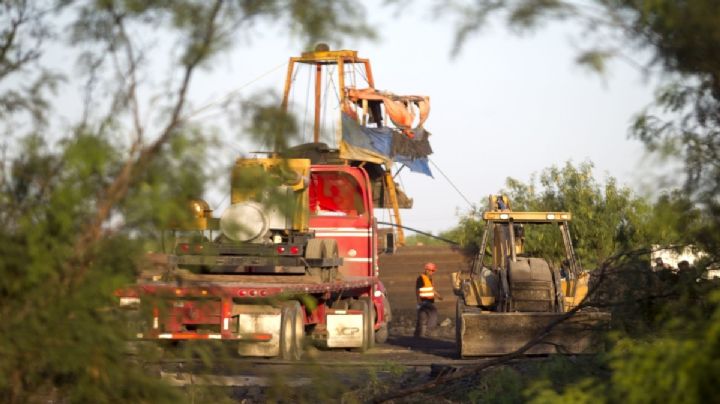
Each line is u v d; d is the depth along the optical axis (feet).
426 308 258.98
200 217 65.31
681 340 61.05
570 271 198.18
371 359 175.63
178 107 62.23
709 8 59.67
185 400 67.87
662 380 55.52
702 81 65.87
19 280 62.54
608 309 99.66
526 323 178.81
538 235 225.15
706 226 72.59
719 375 54.49
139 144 61.82
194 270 73.77
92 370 64.08
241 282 165.17
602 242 315.58
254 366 79.87
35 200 63.72
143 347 68.69
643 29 62.34
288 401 95.25
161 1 62.59
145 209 60.85
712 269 86.28
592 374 84.99
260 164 62.90
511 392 90.84
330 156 220.23
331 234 224.74
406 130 291.38
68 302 61.52
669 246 93.66
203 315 76.13
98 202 62.64
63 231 62.18
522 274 189.67
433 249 365.81
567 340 119.65
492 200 210.79
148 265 66.64
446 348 218.38
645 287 93.91
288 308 155.74
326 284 173.47
